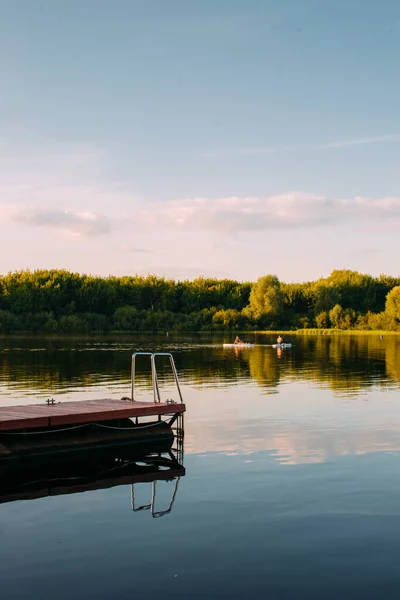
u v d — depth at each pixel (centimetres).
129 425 1867
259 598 771
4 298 12538
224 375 3616
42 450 1681
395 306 11812
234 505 1136
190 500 1176
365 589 792
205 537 977
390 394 2686
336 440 1703
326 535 976
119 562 884
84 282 13388
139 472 1464
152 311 12988
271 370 3956
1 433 1603
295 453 1549
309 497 1175
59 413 1709
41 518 1095
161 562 882
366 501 1146
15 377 3425
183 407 1870
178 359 4997
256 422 2000
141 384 3092
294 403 2423
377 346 7025
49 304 12744
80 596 780
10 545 957
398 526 1012
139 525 1043
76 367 4109
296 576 830
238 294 14525
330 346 7062
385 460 1464
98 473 1469
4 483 1371
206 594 783
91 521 1072
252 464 1442
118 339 8856
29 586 811
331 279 15050
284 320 12900
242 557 895
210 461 1484
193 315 12606
